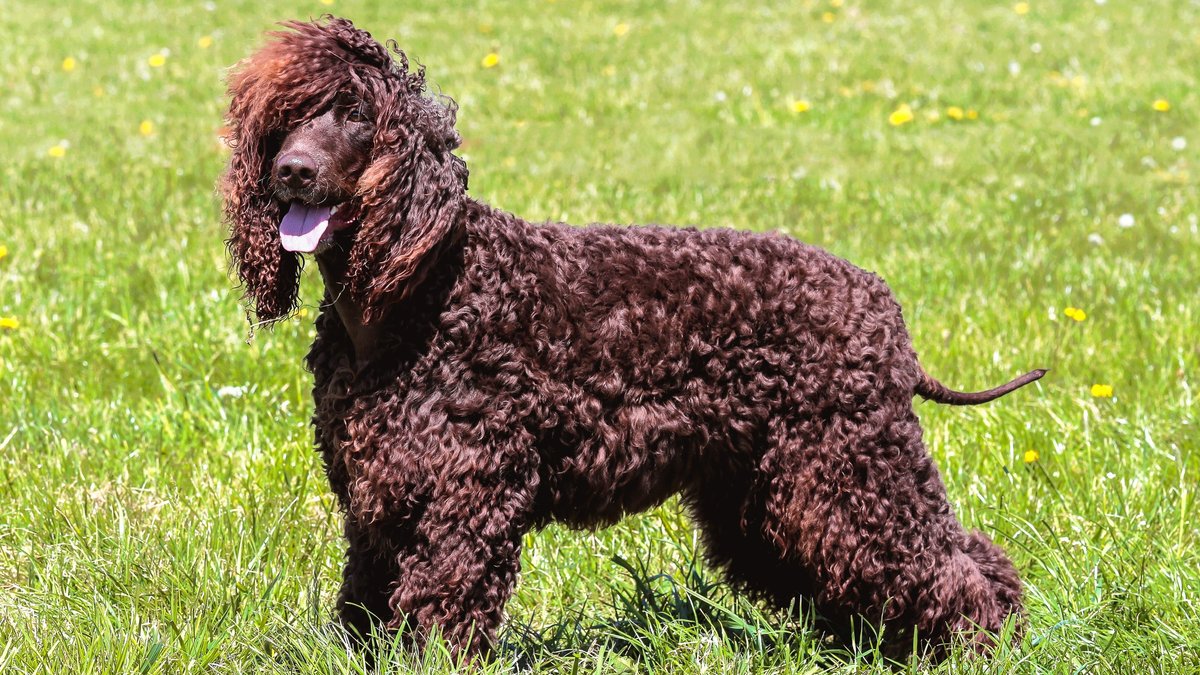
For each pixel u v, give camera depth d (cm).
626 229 495
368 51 458
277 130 462
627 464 479
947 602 494
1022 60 1975
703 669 488
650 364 474
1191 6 2322
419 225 446
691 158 1502
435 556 457
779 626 552
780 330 479
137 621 500
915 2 2433
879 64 1945
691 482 511
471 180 1327
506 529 463
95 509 615
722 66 1967
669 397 480
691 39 2164
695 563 585
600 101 1786
